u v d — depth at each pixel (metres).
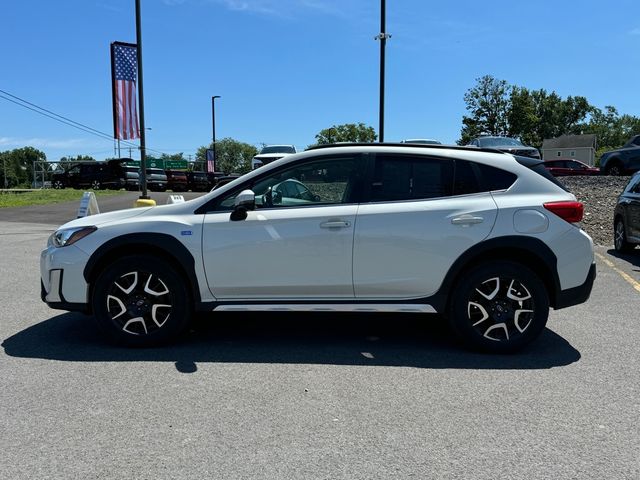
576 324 5.70
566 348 4.93
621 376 4.24
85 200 6.58
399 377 4.21
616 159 20.58
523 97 51.38
